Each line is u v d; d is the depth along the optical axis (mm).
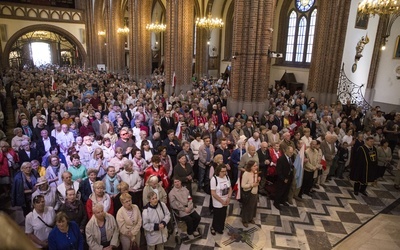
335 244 6199
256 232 6531
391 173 10414
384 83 19359
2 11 29781
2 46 30172
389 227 6879
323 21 15406
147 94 14969
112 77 24750
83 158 7551
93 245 4664
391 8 8109
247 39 12000
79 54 36969
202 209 7441
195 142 8680
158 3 33969
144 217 5223
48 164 7250
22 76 22422
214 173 6246
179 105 13156
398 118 11820
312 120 11375
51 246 4281
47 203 5492
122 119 10594
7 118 14797
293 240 6293
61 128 8781
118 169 6832
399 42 18469
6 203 7324
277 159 7723
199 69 27828
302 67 20922
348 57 17094
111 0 29906
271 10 11742
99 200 5320
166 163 7230
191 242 6113
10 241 561
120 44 30984
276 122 11422
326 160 8930
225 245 6055
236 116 11719
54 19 33125
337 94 16281
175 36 18938
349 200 8195
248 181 6531
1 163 7145
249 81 12297
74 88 17078
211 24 19141
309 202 8008
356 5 16344
